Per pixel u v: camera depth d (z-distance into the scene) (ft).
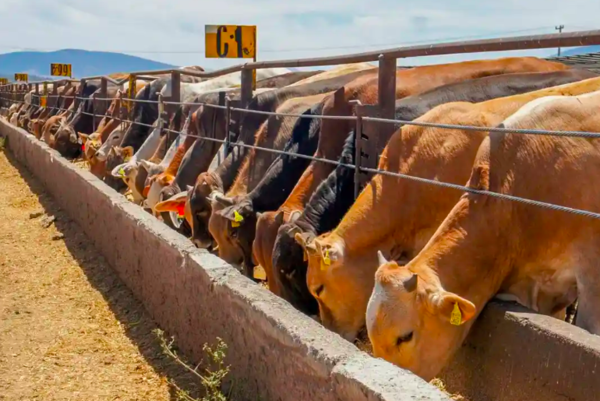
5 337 20.75
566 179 14.62
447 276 14.30
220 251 24.88
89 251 29.99
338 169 20.71
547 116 15.23
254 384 14.29
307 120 24.38
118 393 16.65
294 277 19.74
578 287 14.57
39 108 84.69
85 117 61.82
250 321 14.34
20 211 40.68
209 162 32.30
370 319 13.94
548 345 12.38
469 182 14.98
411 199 18.24
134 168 36.96
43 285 26.03
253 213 23.57
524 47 15.20
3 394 16.83
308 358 11.97
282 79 42.24
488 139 15.24
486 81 22.90
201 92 49.34
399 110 21.35
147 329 20.81
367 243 18.40
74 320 22.09
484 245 14.49
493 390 13.74
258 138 27.73
